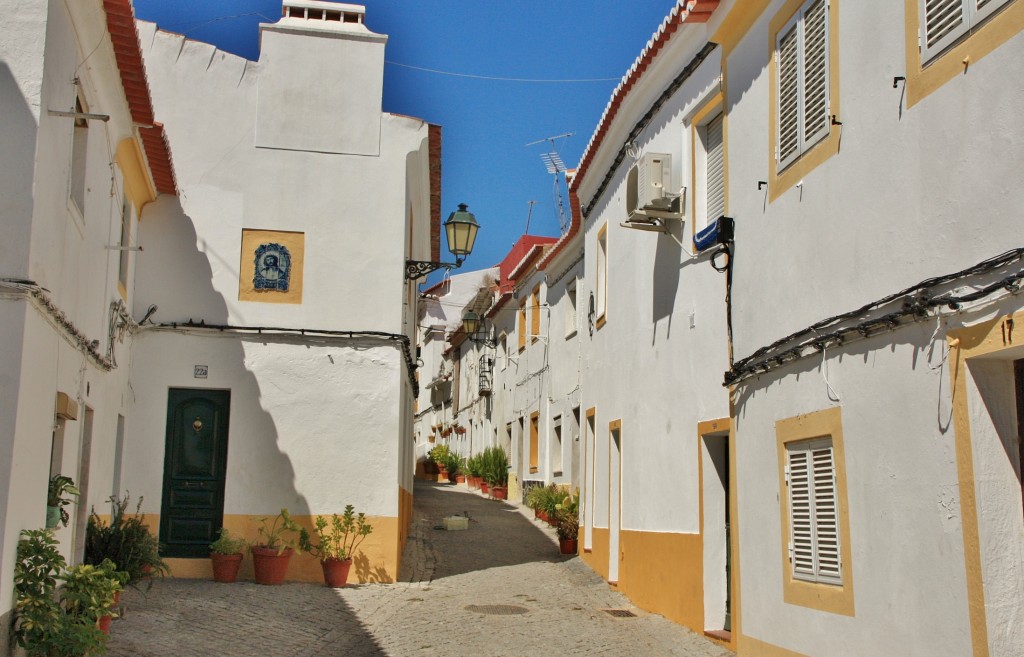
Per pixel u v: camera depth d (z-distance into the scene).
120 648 8.66
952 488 5.48
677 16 10.59
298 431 13.71
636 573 12.47
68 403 8.75
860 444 6.54
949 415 5.54
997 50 5.25
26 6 7.52
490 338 31.81
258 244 14.02
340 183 14.34
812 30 7.51
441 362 44.69
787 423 7.70
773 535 7.93
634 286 13.09
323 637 9.99
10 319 7.20
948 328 5.58
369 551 13.67
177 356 13.57
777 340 7.96
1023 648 5.17
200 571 13.22
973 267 5.33
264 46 14.45
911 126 6.07
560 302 21.39
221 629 9.91
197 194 13.95
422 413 47.62
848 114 6.87
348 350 13.98
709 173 10.66
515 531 20.39
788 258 7.83
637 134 12.88
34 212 7.35
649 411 12.17
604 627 10.78
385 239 14.32
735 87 9.13
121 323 12.21
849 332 6.64
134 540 10.71
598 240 15.90
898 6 6.25
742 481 8.64
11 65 7.44
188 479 13.41
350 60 14.62
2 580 6.93
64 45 8.04
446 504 25.80
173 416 13.51
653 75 12.09
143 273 13.65
